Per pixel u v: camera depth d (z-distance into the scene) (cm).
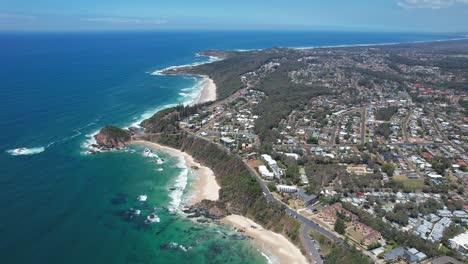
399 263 12331
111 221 14900
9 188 16825
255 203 16050
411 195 16912
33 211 15062
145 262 12575
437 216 15175
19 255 12306
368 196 16700
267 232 14712
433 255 12506
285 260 12888
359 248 13012
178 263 12625
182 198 17138
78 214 15200
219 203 16400
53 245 13012
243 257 13062
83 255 12656
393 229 13762
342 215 14875
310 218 14925
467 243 13025
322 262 12544
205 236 14288
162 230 14525
